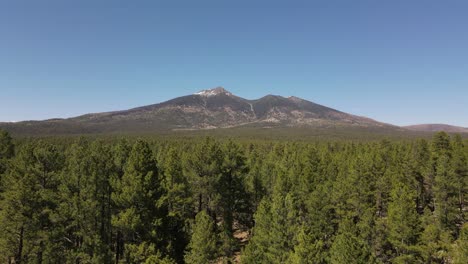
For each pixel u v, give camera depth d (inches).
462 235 1289.4
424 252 1434.5
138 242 1577.3
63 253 1526.8
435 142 3041.3
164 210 1704.0
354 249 1203.9
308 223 1822.1
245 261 1540.4
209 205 2107.5
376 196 2224.4
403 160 2719.0
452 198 2069.4
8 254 1461.6
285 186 2027.6
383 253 1603.1
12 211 1405.0
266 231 1590.8
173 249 1684.3
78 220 1563.7
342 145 5182.1
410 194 1626.5
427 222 1907.0
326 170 2608.3
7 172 2065.7
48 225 1537.9
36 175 1664.6
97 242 1512.1
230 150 2316.7
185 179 2097.7
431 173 2472.9
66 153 3016.7
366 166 2340.1
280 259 1434.5
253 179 2519.7
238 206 2337.6
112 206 1637.6
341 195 1935.3
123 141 2005.4
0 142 2409.0
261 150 5004.9
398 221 1528.1
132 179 1569.9
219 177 2033.7
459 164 2434.8
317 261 1218.0
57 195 1633.9
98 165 1642.5
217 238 1811.0
